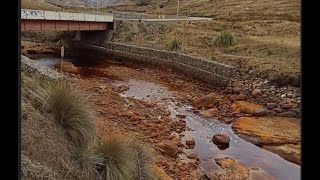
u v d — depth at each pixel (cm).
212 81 2358
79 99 712
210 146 1284
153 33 3706
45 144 584
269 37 3064
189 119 1634
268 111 1708
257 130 1452
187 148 1254
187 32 3459
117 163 633
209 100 1870
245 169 1086
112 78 2572
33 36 4356
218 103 1894
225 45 2938
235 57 2477
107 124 1353
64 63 2820
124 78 2581
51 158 566
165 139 1294
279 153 1230
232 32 3300
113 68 2997
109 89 2152
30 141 566
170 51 2930
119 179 614
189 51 2872
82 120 681
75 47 3991
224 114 1709
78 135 666
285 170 1094
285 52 2491
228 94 2080
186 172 1026
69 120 671
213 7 6191
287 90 1920
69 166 580
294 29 3328
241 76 2216
